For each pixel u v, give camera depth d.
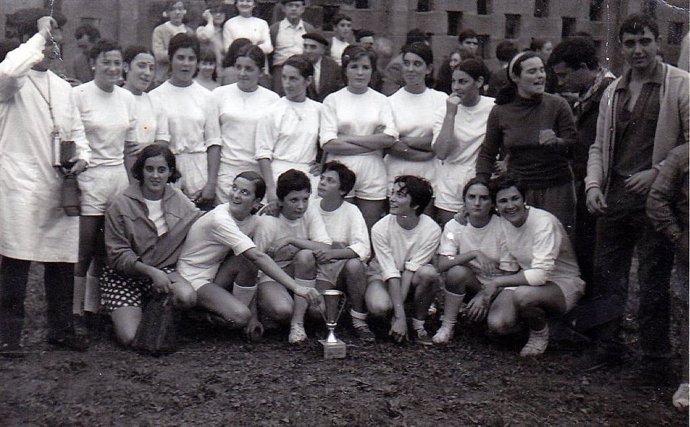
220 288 5.23
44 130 4.69
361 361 4.92
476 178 5.22
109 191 5.21
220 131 5.68
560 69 5.43
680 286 5.16
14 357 4.78
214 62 6.27
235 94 5.68
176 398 4.29
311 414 4.17
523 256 5.19
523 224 5.18
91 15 6.89
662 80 4.57
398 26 7.38
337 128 5.70
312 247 5.24
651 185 4.48
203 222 5.19
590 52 5.33
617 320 4.95
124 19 7.04
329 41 7.08
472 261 5.28
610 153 4.80
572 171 5.41
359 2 7.43
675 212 4.34
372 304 5.24
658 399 4.55
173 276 5.18
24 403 4.23
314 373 4.69
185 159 5.61
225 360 4.86
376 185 5.72
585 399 4.49
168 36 6.93
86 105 5.11
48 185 4.71
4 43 4.78
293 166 5.64
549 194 5.32
